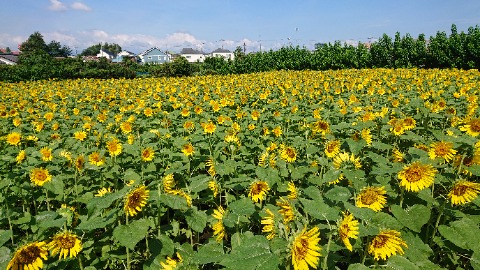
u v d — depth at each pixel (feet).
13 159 19.69
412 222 10.34
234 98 50.19
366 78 68.03
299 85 63.26
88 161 19.79
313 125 24.98
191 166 20.42
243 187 14.35
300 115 36.29
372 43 131.13
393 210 10.71
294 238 7.13
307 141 20.93
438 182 12.11
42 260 10.60
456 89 49.08
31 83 99.45
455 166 13.75
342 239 8.43
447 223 12.29
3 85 90.43
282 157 17.33
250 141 25.61
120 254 11.87
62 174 19.07
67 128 34.45
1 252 9.95
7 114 39.70
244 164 18.29
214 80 89.10
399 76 71.36
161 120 35.32
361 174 12.61
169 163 19.79
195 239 15.47
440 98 39.29
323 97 47.65
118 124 34.32
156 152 21.71
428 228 12.05
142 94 60.08
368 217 8.75
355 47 137.28
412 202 12.50
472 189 10.61
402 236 10.50
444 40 112.16
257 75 105.40
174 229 12.57
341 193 10.70
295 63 143.43
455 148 13.56
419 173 10.73
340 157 13.92
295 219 8.55
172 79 100.68
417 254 9.98
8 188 16.22
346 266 11.75
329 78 79.46
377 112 30.60
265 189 12.26
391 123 22.71
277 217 8.72
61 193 16.78
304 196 11.34
